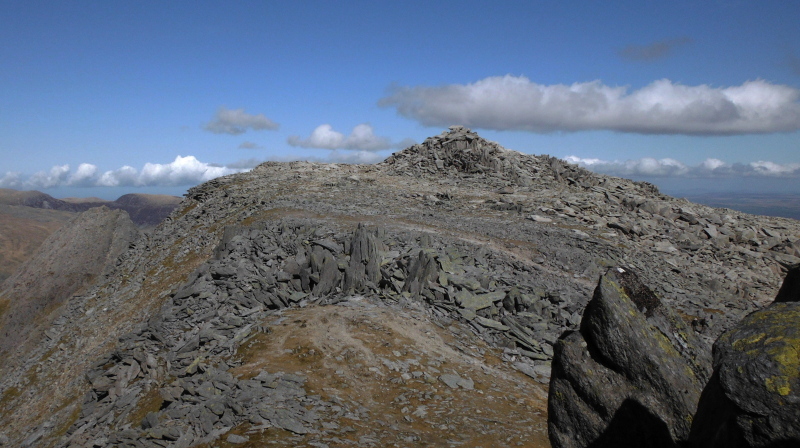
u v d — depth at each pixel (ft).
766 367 16.52
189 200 216.13
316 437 39.73
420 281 80.23
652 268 122.83
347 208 149.48
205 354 60.39
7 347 168.04
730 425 16.69
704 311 99.71
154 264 151.64
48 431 74.08
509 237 127.54
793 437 15.01
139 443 41.22
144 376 61.82
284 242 102.99
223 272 85.87
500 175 204.03
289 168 239.91
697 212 183.42
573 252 118.93
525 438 43.62
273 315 70.49
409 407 47.60
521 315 74.43
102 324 120.98
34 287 195.11
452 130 242.99
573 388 26.45
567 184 200.54
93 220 230.48
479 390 52.85
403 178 206.28
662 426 23.36
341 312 69.41
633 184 218.18
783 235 165.17
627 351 25.30
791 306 18.65
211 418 42.57
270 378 49.60
